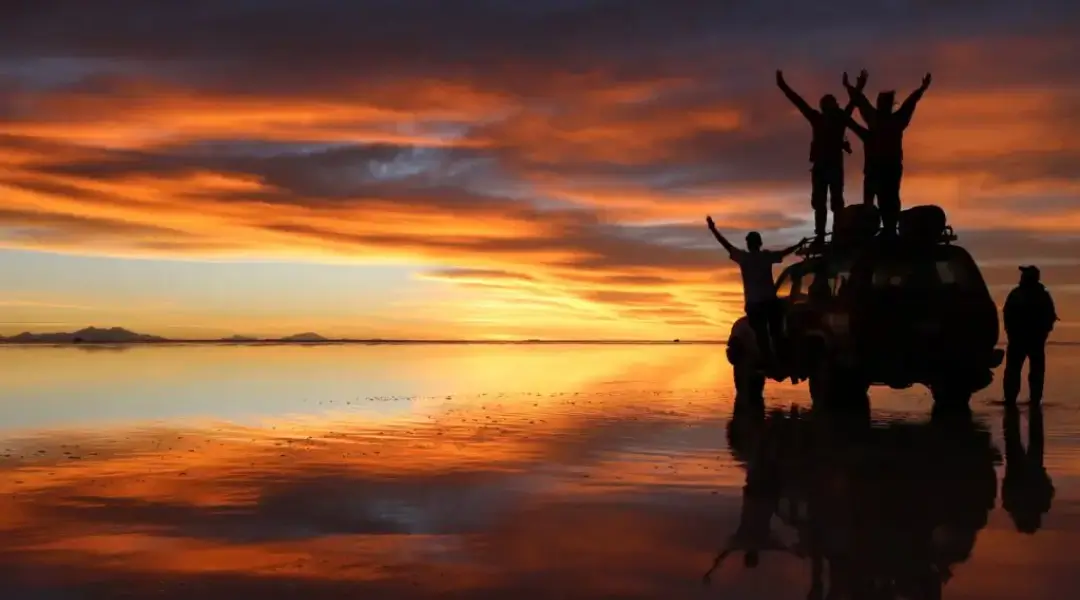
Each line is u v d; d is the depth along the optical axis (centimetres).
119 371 2470
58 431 1119
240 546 564
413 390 1770
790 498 697
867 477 790
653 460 883
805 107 1492
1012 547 555
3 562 531
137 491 734
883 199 1388
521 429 1123
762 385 1523
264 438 1048
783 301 1409
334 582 490
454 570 511
